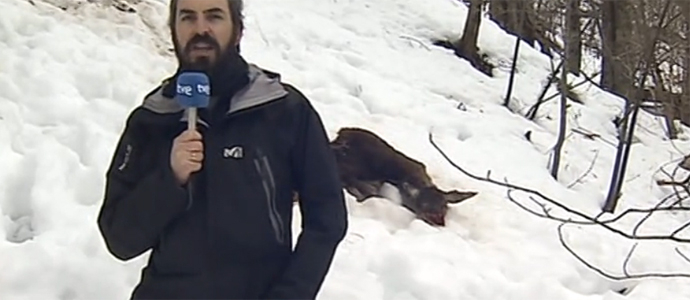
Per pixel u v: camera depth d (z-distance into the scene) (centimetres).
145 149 283
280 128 282
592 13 909
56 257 443
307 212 284
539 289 524
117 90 613
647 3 774
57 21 675
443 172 673
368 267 507
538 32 1109
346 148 595
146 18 750
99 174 514
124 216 276
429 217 580
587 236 615
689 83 793
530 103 979
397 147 693
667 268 593
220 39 274
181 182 269
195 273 283
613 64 1080
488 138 802
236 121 279
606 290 555
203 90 269
